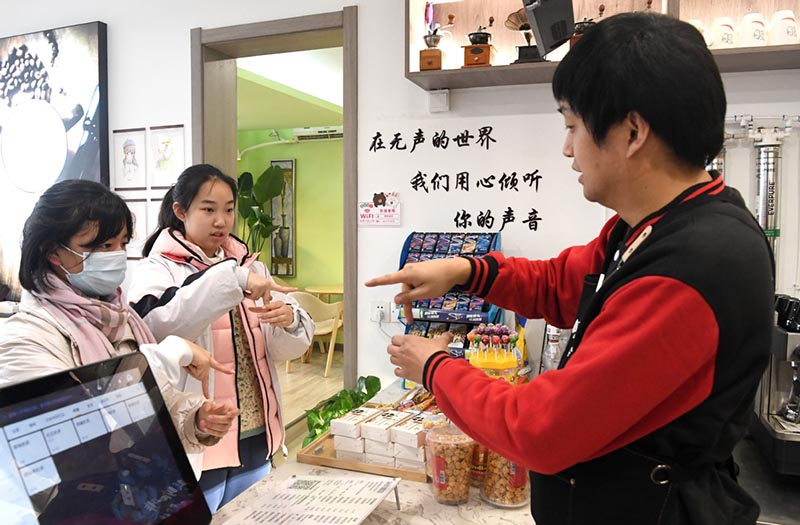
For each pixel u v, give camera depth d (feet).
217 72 9.91
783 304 5.26
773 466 4.65
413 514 3.91
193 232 6.07
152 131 9.92
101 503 2.53
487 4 8.03
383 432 4.54
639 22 2.37
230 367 5.99
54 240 4.07
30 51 10.60
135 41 9.93
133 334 4.77
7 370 3.70
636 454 2.47
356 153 8.62
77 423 2.57
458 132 8.16
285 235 24.08
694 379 2.26
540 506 2.84
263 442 6.36
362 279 8.72
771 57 6.34
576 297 3.63
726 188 2.61
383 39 8.40
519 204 7.99
